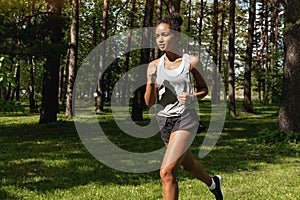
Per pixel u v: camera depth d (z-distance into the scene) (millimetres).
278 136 13117
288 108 13648
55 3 16906
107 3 25547
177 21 4312
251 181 7219
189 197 5875
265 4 31641
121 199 5816
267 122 21125
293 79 13625
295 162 9656
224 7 29531
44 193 6184
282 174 7996
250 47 27500
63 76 37719
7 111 5918
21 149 11312
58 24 16328
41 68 30453
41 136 14539
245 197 5938
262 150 11617
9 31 12867
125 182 7027
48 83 18438
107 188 6543
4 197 5918
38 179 7227
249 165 9086
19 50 13477
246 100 27922
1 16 8727
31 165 8695
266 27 38531
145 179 7273
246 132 16250
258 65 40344
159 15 21109
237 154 10797
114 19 32156
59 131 16016
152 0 23000
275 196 6023
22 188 6504
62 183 6898
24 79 32688
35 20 15672
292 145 12508
